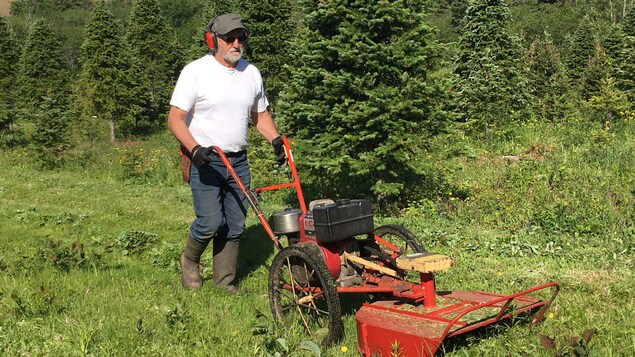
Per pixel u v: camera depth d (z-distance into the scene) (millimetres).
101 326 4422
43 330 4367
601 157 12148
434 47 9578
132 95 30734
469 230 8258
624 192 9227
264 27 24328
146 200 12188
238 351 3996
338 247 4535
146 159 18188
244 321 4664
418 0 9703
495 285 5617
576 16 65938
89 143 26688
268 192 12391
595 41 30703
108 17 30375
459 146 10430
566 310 4543
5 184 14281
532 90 21344
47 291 5031
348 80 9359
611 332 4062
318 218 4398
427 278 4117
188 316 4547
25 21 109750
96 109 30391
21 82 34688
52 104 20453
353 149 9758
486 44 19703
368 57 9352
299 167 10188
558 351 3580
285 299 4816
